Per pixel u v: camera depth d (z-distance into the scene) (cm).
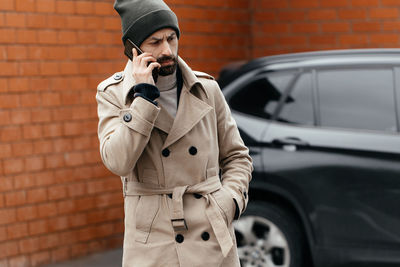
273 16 1600
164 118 584
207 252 586
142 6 575
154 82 586
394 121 1034
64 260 1288
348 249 1038
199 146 595
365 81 1059
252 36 1622
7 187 1212
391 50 1068
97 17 1324
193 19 1495
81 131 1303
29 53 1230
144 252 582
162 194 587
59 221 1280
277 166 1066
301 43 1581
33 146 1241
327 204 1043
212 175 601
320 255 1054
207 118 606
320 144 1049
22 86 1223
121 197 1369
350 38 1541
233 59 1583
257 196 1102
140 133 553
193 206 589
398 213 1012
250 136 1084
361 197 1029
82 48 1302
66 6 1278
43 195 1257
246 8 1611
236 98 1111
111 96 590
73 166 1295
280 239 1082
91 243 1326
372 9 1520
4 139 1205
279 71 1102
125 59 1371
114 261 1286
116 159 559
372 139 1030
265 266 1090
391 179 1016
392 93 1042
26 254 1239
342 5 1543
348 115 1055
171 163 587
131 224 589
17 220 1226
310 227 1055
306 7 1573
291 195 1062
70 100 1287
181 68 601
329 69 1077
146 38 574
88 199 1318
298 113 1078
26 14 1226
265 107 1095
